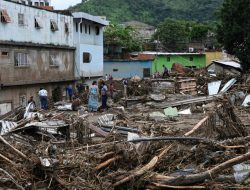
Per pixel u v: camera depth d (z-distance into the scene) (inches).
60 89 1419.8
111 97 1327.5
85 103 1218.6
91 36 1664.6
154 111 1005.8
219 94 1181.1
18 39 1155.9
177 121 848.3
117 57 2276.1
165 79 1552.7
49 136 606.5
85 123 645.3
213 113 595.5
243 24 1647.4
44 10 1298.0
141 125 746.2
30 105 874.8
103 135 639.8
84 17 1514.5
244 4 1632.6
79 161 414.9
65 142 571.8
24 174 389.7
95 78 1708.9
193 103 1091.3
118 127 676.7
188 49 2908.5
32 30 1229.1
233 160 364.8
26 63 1197.7
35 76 1249.4
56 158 429.1
